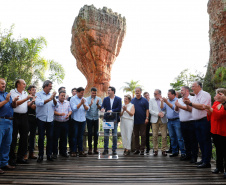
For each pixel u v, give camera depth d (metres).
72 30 27.98
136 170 4.11
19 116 4.59
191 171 4.05
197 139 4.56
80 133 5.82
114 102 6.09
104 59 27.52
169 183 3.25
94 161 5.03
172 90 5.88
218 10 12.20
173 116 5.69
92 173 3.85
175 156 5.85
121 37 29.05
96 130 6.36
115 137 5.79
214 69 12.40
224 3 11.88
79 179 3.46
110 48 27.56
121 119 6.13
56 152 5.40
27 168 4.23
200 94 4.44
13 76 10.61
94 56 27.17
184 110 5.08
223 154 3.68
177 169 4.21
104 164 4.68
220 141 3.74
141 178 3.53
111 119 5.69
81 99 5.76
